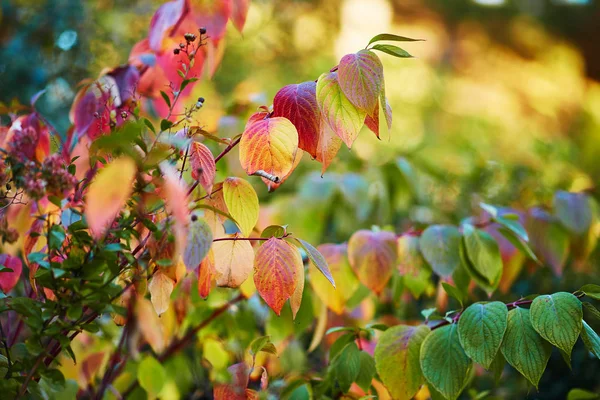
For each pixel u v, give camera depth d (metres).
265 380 1.22
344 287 1.37
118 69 1.31
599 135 5.68
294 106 1.14
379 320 1.66
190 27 1.34
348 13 5.79
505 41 7.26
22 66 2.49
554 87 6.78
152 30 1.33
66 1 2.69
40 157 1.29
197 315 1.48
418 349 1.19
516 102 6.57
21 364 1.11
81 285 1.07
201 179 1.10
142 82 1.38
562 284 1.98
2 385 1.09
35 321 1.08
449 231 1.38
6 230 1.08
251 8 4.64
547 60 7.16
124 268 1.12
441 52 7.05
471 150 2.88
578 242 1.66
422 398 1.38
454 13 7.21
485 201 2.25
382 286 1.35
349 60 1.11
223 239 1.13
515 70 7.04
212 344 1.48
